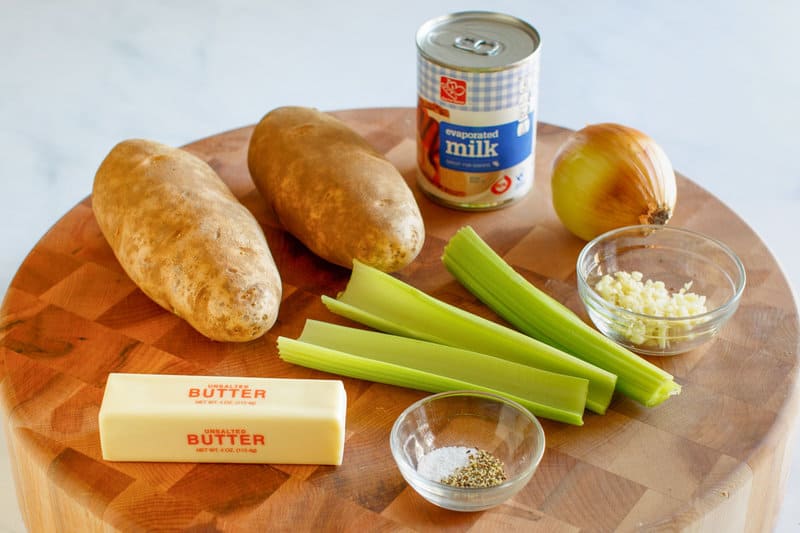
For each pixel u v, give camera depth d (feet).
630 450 3.66
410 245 4.32
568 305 4.38
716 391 3.91
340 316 4.32
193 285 3.97
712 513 3.44
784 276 4.47
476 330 4.08
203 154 5.32
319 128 4.70
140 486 3.52
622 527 3.37
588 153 4.50
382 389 3.95
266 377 3.99
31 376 3.98
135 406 3.52
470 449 3.69
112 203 4.34
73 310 4.32
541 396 3.81
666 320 3.95
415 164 5.25
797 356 4.05
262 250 4.15
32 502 3.88
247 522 3.40
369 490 3.52
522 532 3.36
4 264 6.99
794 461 5.82
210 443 3.57
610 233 4.41
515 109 4.66
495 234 4.80
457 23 4.87
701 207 4.92
